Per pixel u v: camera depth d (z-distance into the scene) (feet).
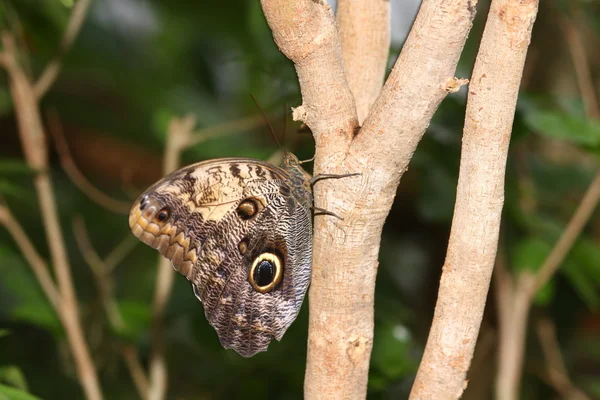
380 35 2.84
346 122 2.75
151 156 5.08
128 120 5.03
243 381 3.85
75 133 4.91
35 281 3.63
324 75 2.73
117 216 5.10
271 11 2.71
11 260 3.63
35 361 3.86
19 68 3.45
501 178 2.70
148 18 5.21
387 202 2.75
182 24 5.10
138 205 2.96
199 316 3.56
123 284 4.43
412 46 2.70
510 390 3.36
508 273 3.52
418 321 4.06
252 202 3.01
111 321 3.49
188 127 3.51
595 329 4.27
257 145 4.60
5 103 4.16
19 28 3.57
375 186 2.74
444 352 2.73
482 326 3.75
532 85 3.93
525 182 3.55
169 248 2.98
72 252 4.81
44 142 3.45
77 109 4.89
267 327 3.01
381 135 2.72
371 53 2.84
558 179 3.69
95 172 5.11
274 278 3.02
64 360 3.60
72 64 4.51
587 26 3.73
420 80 2.70
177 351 3.89
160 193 2.97
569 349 4.15
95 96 4.96
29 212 4.85
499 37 2.67
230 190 3.01
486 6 3.97
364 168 2.74
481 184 2.70
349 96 2.75
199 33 5.12
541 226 3.47
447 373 2.74
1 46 3.66
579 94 3.92
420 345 3.89
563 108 3.45
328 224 2.76
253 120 3.49
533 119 3.26
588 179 3.69
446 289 2.73
